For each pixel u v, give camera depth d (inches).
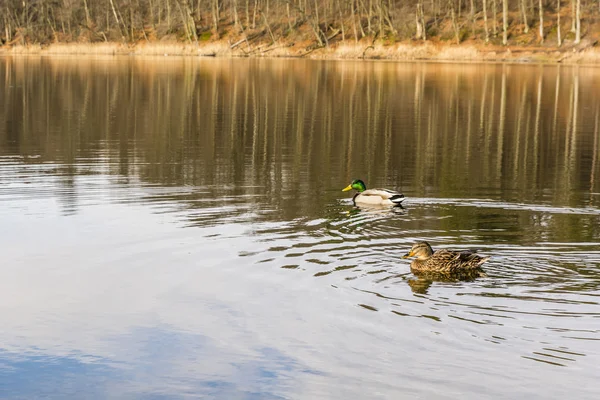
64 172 772.0
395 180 745.0
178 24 4195.4
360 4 3841.0
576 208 614.5
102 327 358.0
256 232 523.8
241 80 2124.8
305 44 3654.0
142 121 1248.8
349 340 339.6
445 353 325.4
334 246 486.9
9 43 4323.3
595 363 315.9
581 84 1983.3
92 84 1974.7
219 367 317.1
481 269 436.8
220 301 388.8
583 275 423.2
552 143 1024.2
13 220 560.4
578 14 3024.1
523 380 302.7
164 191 673.6
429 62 3041.3
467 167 827.4
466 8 3705.7
